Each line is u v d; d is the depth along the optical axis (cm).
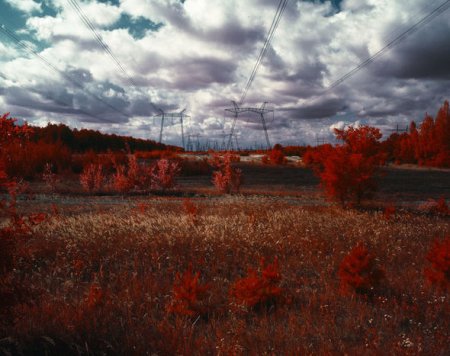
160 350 469
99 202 2489
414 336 521
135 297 671
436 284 775
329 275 852
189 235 1112
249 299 654
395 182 4950
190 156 9344
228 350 451
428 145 8650
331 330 545
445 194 3616
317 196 3172
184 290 630
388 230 1364
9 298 449
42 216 490
